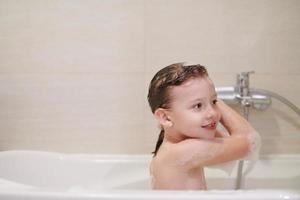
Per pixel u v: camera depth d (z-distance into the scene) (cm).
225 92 91
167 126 67
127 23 94
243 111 93
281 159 99
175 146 66
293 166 98
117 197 54
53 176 94
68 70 96
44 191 56
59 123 99
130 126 98
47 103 98
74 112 98
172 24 94
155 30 94
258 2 94
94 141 99
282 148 100
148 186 94
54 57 95
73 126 99
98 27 94
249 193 54
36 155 95
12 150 98
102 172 96
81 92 97
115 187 93
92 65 96
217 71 96
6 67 96
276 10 94
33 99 97
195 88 64
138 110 98
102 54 95
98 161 97
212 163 66
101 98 97
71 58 95
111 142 99
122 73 96
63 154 98
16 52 95
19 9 93
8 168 91
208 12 94
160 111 67
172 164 66
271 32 95
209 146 65
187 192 55
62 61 96
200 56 95
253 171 96
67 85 97
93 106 98
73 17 94
